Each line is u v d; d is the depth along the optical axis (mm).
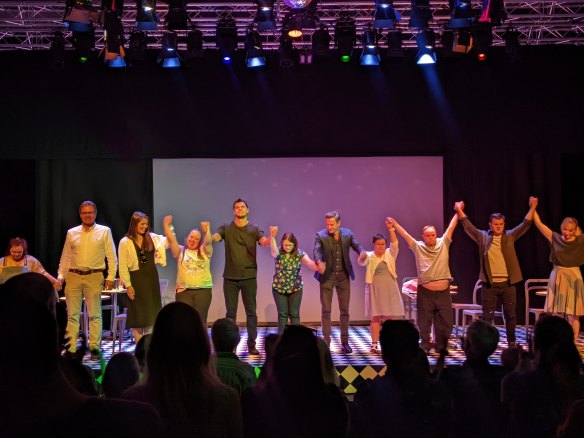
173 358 1898
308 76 8797
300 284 6938
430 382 2561
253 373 3285
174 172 9375
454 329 8578
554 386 2688
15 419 1253
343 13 7785
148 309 6320
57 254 9031
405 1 7828
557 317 2805
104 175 9133
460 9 6875
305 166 9438
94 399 1360
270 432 2232
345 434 2254
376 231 9398
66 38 7824
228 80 8805
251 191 9414
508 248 6801
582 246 6902
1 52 8688
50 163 9062
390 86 8797
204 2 7652
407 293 7715
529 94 8742
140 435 1346
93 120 8797
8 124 8742
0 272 6465
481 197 8945
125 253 6266
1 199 9203
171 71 8797
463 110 8781
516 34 7598
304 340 2254
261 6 7023
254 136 8820
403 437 2480
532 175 8945
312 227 9406
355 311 9375
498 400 2830
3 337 1263
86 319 7426
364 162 9445
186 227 9359
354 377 6086
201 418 1865
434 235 6797
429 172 9406
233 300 7000
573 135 8734
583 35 8844
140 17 6766
